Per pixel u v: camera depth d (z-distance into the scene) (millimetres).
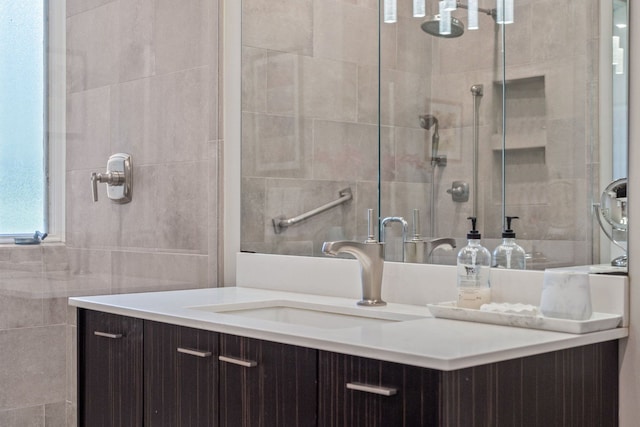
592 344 1736
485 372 1480
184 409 2002
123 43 2799
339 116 2459
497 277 2033
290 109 2604
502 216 2041
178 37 2820
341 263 2412
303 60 2566
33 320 2705
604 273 1843
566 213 1918
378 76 2350
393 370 1493
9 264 2650
